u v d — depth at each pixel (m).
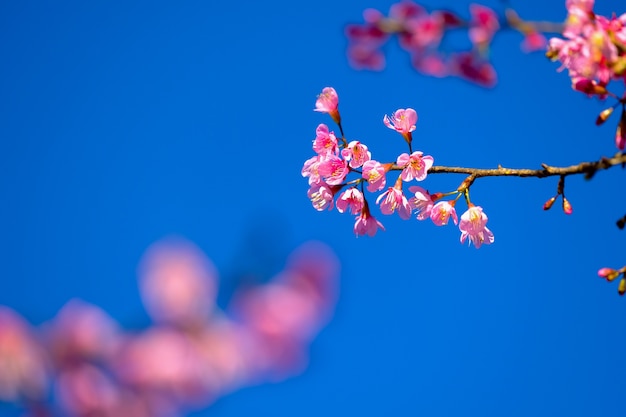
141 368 1.56
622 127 1.71
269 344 1.58
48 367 1.56
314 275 1.59
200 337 1.57
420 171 1.76
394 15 1.76
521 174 1.74
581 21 1.71
